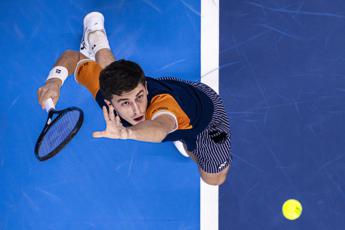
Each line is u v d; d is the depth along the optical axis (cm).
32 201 1034
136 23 1054
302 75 1045
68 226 1033
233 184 1036
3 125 1044
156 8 1055
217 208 1038
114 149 1039
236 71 1046
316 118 1040
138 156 1038
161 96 622
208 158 862
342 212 1030
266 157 1036
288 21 1051
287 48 1047
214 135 826
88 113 1040
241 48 1048
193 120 722
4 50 1052
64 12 1056
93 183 1036
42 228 1031
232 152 1040
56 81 796
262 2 1053
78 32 1056
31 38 1054
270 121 1040
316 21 1050
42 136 695
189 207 1037
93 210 1033
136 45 1050
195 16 1054
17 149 1041
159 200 1036
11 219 1033
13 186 1036
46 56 1053
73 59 854
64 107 1036
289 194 1033
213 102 824
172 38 1052
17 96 1048
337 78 1044
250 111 1041
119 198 1034
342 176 1034
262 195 1034
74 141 1038
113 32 1052
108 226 1033
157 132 532
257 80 1045
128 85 580
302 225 1030
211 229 1038
